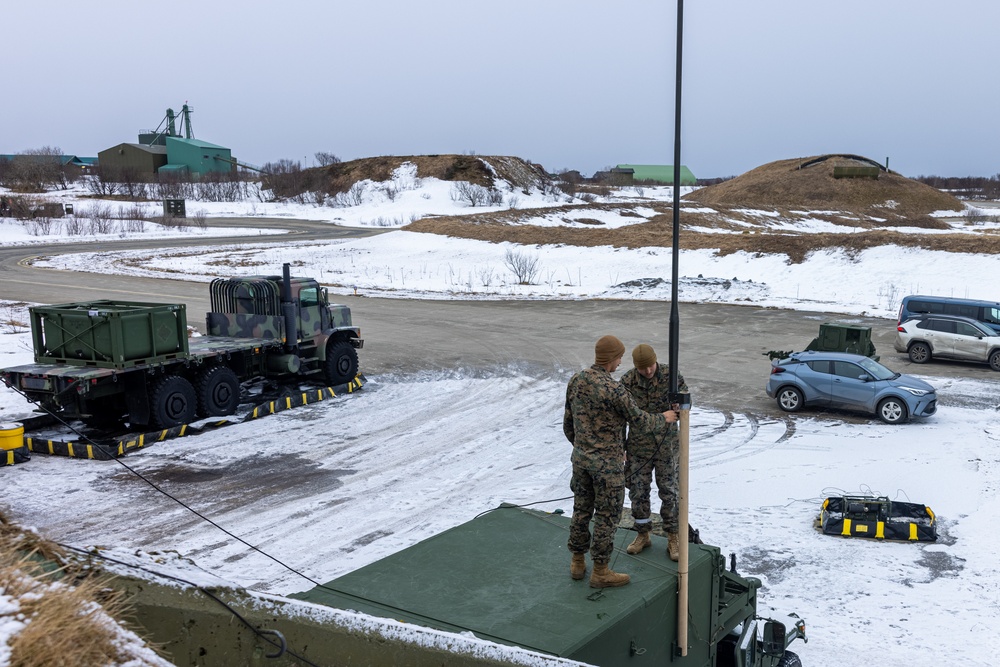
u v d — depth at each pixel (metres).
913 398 18.06
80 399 15.63
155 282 43.59
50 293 38.50
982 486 13.88
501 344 28.45
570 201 114.00
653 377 5.96
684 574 4.85
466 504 13.34
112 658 2.44
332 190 114.38
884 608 9.79
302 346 20.61
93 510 12.83
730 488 14.11
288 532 12.12
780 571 10.87
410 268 51.88
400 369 24.52
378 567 5.10
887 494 13.66
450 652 3.29
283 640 3.00
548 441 17.14
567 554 5.32
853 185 115.31
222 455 15.88
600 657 4.23
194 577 3.19
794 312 35.50
